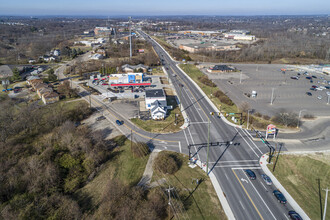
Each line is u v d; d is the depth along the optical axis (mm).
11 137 80000
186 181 56469
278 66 182875
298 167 61500
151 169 61125
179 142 74188
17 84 137500
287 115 86188
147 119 90250
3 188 54844
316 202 50375
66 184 56406
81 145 67688
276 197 51156
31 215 47500
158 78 144375
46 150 66250
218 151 69062
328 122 87375
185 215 46781
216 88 126812
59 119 87250
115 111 98375
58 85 131625
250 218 46281
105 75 150500
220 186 54812
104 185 56688
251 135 77938
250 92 121688
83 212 49531
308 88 128875
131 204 47750
